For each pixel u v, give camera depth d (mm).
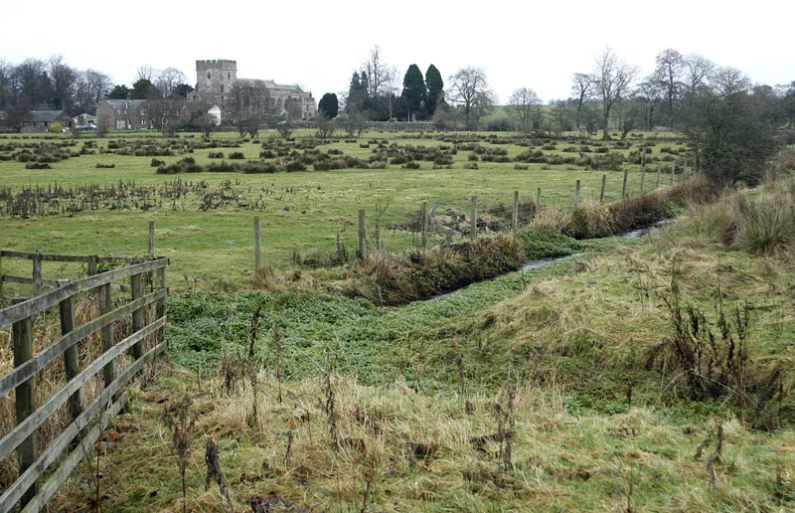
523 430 6215
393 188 31422
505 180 35250
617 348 9086
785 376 7695
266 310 12359
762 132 30781
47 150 54188
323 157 48625
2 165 44250
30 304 4371
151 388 7426
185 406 5641
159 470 5441
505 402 6906
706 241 15953
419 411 6719
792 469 5039
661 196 26578
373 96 133250
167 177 36562
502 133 98500
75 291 5328
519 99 129625
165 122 103438
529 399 7344
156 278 8711
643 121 115562
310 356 10156
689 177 32750
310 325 11844
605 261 14250
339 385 7414
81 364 7270
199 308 11984
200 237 19031
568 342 9531
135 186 31766
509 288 14969
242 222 21656
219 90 150875
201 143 66562
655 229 23578
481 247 17312
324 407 6449
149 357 7848
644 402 7867
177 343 10414
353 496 4938
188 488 5141
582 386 8547
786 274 11914
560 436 6066
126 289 9406
